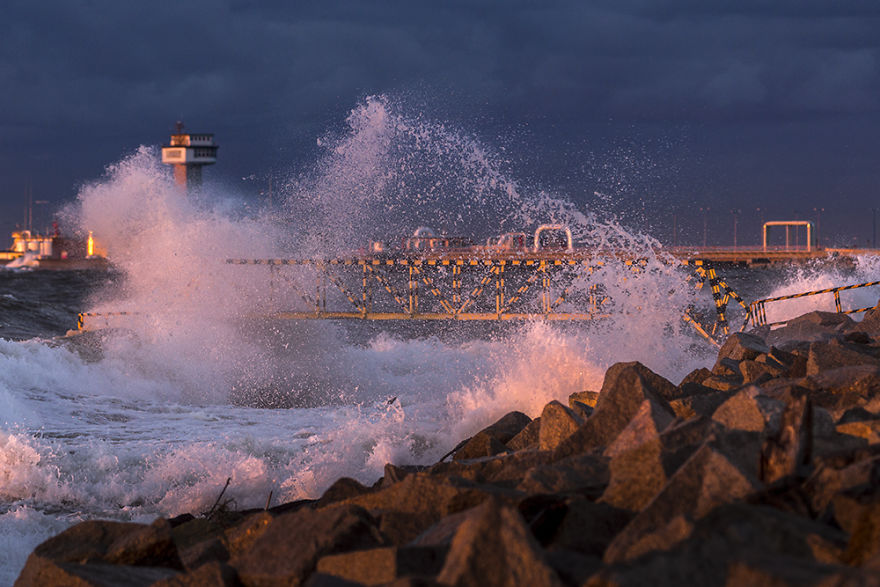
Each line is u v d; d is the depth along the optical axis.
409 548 3.54
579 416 6.85
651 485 4.03
